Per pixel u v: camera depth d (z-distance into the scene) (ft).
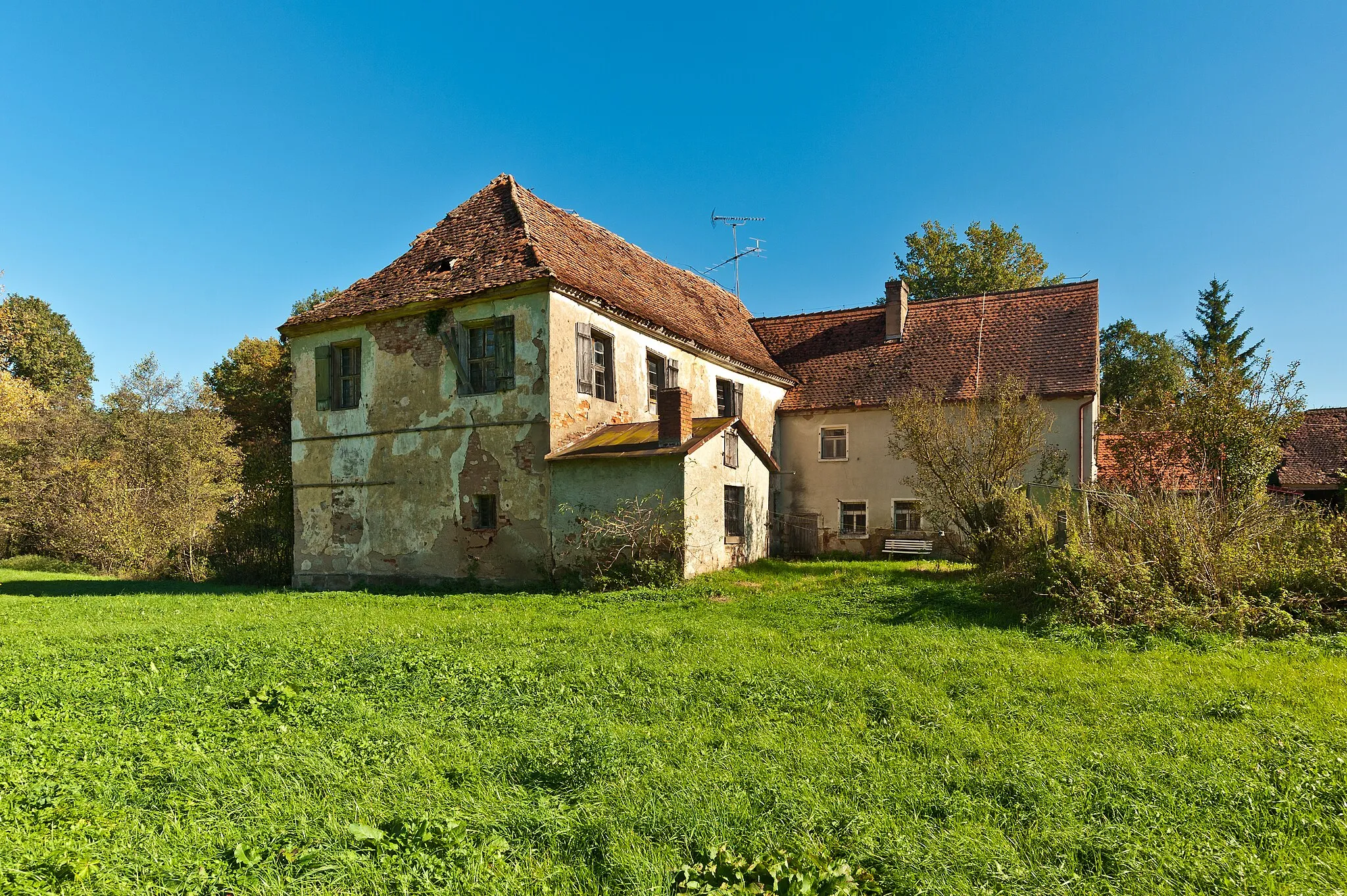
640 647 27.96
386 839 13.38
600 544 47.03
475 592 49.21
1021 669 24.08
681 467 45.68
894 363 74.64
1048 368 66.03
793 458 74.54
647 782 15.33
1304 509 39.75
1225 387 51.80
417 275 56.29
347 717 20.65
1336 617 29.99
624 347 55.11
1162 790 14.60
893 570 51.88
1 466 89.10
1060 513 41.81
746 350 73.87
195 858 12.90
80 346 150.82
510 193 60.13
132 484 86.07
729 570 51.29
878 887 11.70
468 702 21.68
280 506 63.98
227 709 21.80
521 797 15.23
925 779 15.43
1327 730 18.02
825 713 19.75
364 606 41.93
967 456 49.32
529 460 48.67
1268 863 12.21
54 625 37.63
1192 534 34.32
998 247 126.00
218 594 51.55
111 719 20.89
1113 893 11.44
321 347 57.57
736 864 12.08
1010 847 12.57
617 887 11.89
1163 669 24.43
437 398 52.24
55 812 14.44
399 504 53.62
